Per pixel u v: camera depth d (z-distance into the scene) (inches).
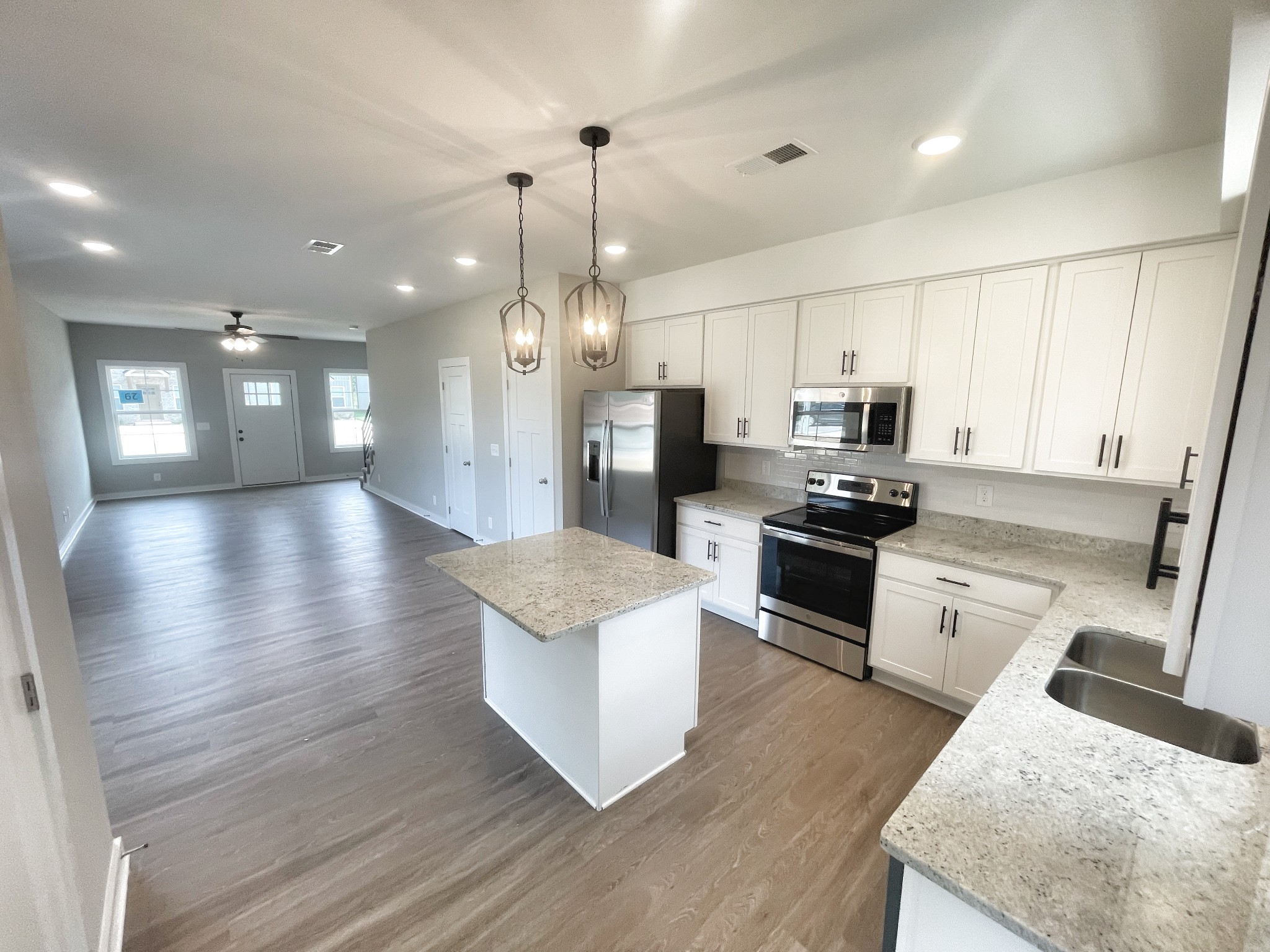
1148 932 31.2
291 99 69.4
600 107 71.5
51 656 54.9
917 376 115.5
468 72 63.9
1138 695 63.3
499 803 85.9
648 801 86.1
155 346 322.3
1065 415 97.1
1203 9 51.7
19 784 42.9
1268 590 22.5
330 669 126.3
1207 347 83.2
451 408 241.4
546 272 167.8
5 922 39.2
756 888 71.2
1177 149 81.4
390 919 66.7
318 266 157.3
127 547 223.6
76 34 56.0
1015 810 41.3
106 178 92.7
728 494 164.7
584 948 63.3
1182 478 86.7
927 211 109.2
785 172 91.4
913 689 116.6
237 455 356.2
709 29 56.3
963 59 60.9
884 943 40.9
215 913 67.0
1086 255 92.6
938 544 113.9
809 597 129.3
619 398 161.9
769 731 103.7
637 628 85.9
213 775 91.1
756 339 144.9
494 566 98.3
